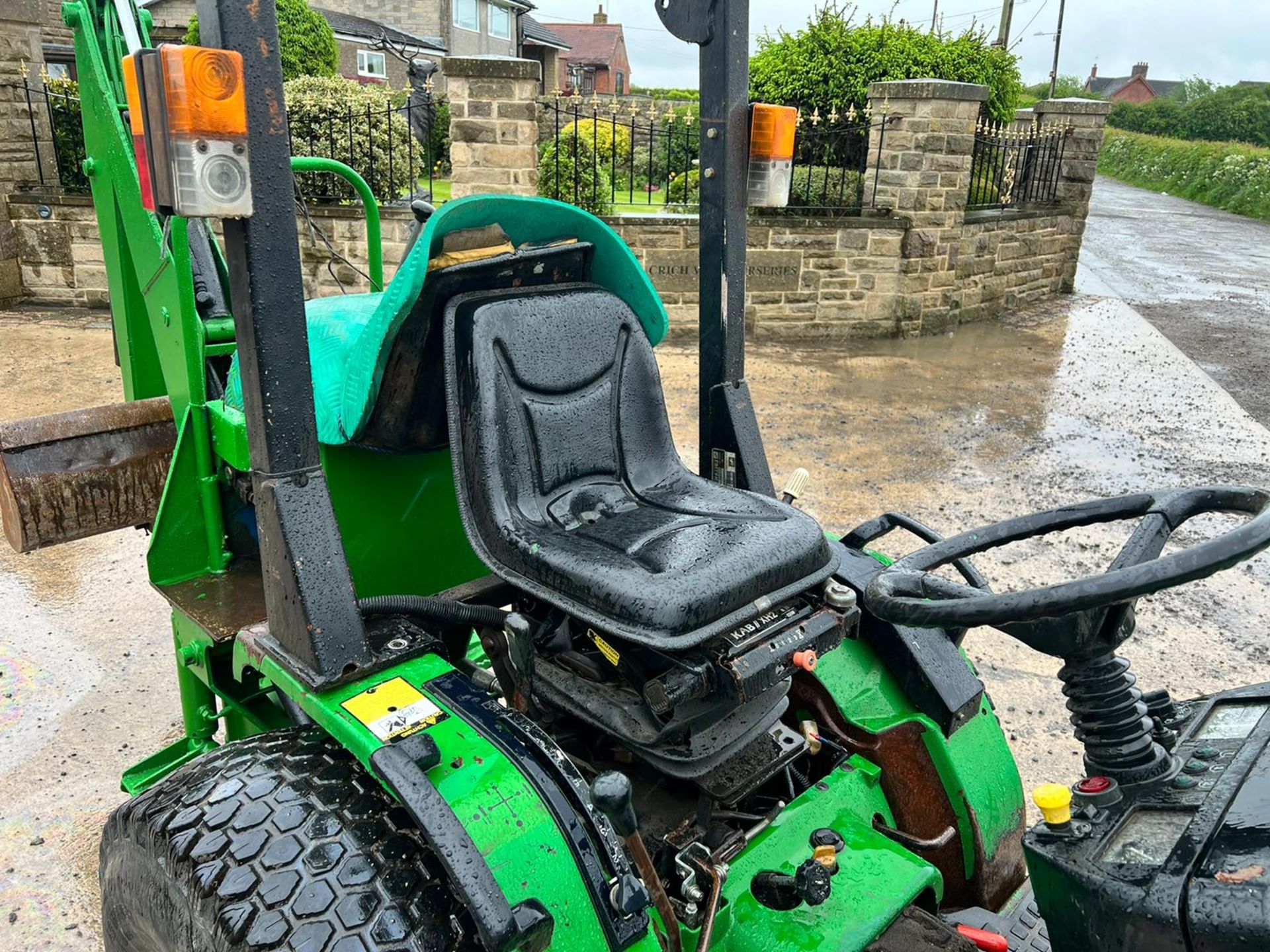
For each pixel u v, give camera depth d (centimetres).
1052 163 1191
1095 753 147
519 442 183
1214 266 1592
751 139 222
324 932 138
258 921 140
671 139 1134
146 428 269
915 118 902
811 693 223
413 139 1031
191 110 142
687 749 177
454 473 183
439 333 190
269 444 163
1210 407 761
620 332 202
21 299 913
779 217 907
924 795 219
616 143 1220
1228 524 532
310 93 935
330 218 852
